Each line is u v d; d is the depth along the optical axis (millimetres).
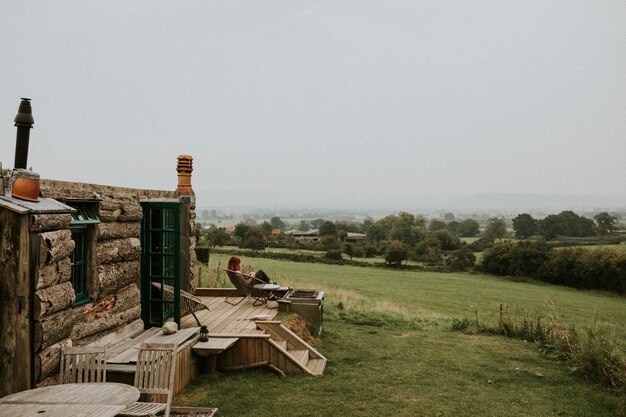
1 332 4430
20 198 4559
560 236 88062
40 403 3627
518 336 12336
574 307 33531
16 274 4398
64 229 5004
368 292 32688
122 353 5984
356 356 9258
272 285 11258
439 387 7469
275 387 6809
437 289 38656
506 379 8258
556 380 8297
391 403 6504
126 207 7023
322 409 6082
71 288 5012
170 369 4547
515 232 91438
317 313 10242
